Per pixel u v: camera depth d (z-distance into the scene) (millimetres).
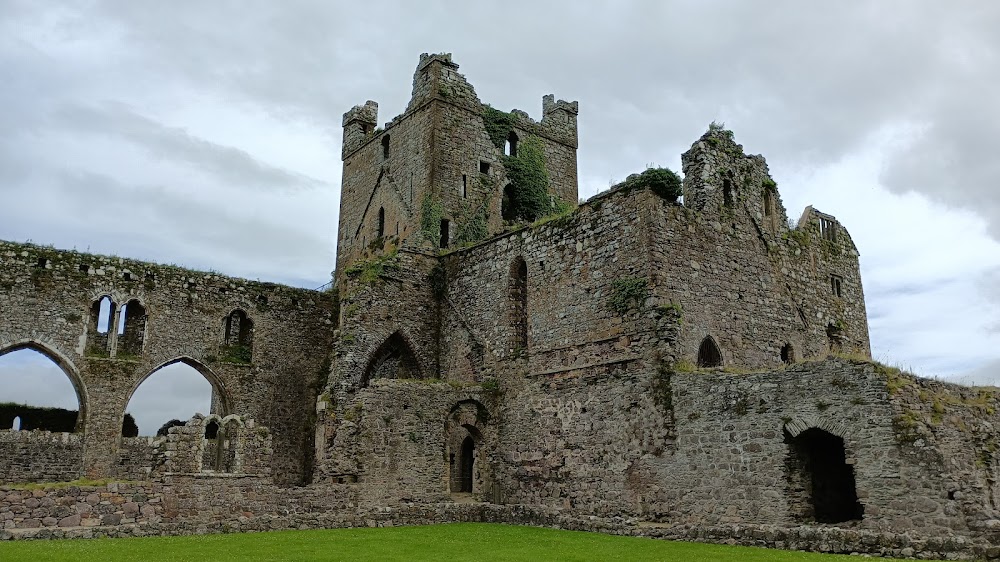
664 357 26188
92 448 33875
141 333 36625
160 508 22469
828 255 35250
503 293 33281
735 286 30047
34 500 20391
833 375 21766
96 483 21828
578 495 28219
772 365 30500
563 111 47781
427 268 36438
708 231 29672
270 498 24641
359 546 18609
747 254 30938
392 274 35281
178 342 36656
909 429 20141
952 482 19344
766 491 22609
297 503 25062
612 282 28594
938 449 19672
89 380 34344
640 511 25859
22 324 33406
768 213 33031
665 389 25859
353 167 48031
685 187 30828
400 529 23344
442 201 41062
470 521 26844
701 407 24672
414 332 35312
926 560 16625
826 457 23688
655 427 25922
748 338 29906
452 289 36000
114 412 34656
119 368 35094
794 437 22344
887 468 20312
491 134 43906
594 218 29859
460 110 42906
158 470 24562
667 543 20000
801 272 33344
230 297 38375
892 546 17188
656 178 28203
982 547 16234
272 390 38500
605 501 27188
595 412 28188
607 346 28281
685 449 24859
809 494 22484
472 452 35500
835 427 21469
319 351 40250
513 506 26422
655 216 27922
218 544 18531
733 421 23750
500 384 32406
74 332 34406
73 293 34688
